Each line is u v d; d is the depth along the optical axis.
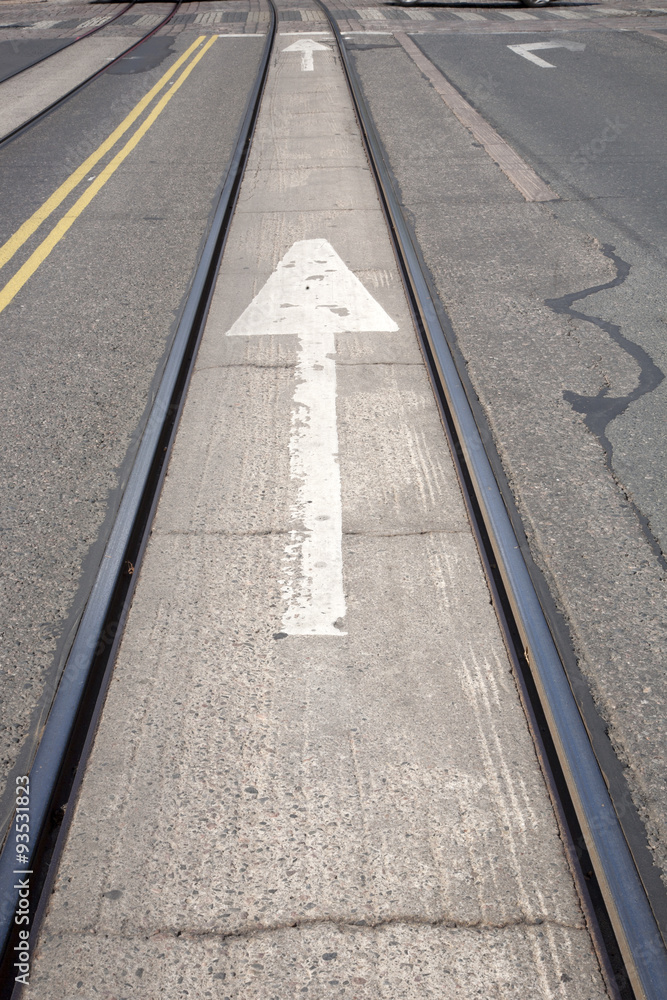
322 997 1.78
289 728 2.38
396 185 7.35
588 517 3.23
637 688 2.50
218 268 5.75
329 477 3.50
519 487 3.42
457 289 5.32
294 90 11.29
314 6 19.64
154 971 1.83
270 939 1.88
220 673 2.57
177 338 4.73
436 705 2.45
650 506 3.28
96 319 5.03
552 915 1.92
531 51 14.06
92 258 5.98
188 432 3.85
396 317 4.95
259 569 2.99
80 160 8.46
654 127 9.10
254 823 2.13
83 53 14.90
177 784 2.23
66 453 3.71
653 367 4.33
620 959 1.87
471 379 4.26
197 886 1.99
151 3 21.08
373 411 3.98
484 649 2.64
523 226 6.36
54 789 2.21
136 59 14.11
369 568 2.99
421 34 15.78
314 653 2.63
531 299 5.16
